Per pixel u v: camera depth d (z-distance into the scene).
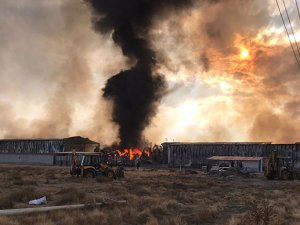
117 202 21.73
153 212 19.16
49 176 44.09
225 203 25.25
